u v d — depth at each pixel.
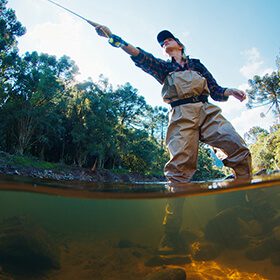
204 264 1.71
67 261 1.61
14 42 21.91
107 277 1.58
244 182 2.11
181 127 2.87
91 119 25.58
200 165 42.03
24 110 21.44
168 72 3.06
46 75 22.36
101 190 2.05
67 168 23.81
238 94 3.07
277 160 26.67
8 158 19.27
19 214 1.84
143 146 34.47
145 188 2.30
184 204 1.94
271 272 1.62
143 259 1.68
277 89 28.20
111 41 2.86
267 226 1.88
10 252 1.57
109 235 1.79
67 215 1.87
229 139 2.77
